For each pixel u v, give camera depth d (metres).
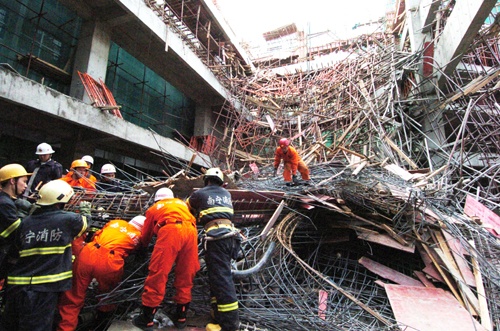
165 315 3.61
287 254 5.11
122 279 3.78
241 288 4.20
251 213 5.62
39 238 2.73
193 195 3.70
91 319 3.51
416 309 4.16
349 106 14.61
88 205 3.83
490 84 11.61
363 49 17.19
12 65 10.01
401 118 12.64
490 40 13.11
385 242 5.45
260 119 17.86
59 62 11.55
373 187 6.04
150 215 3.43
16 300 2.59
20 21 10.33
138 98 15.53
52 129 10.08
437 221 5.59
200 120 18.89
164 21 13.55
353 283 5.23
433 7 12.57
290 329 3.68
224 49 19.84
